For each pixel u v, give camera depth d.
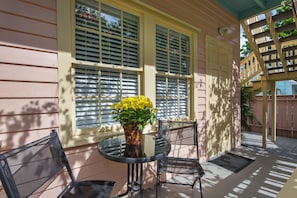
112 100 2.10
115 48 2.10
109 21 2.04
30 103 1.48
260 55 4.25
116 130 2.08
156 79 2.59
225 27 3.80
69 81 1.70
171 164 2.04
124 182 2.16
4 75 1.37
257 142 4.93
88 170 1.85
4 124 1.37
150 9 2.35
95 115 1.96
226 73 3.98
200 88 3.25
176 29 2.81
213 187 2.39
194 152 3.12
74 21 1.75
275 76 4.54
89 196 1.32
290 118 5.59
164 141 1.85
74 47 1.75
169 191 2.30
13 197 0.95
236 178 2.66
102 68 2.00
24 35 1.45
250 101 5.29
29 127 1.48
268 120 6.02
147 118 1.60
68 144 1.69
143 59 2.33
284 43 4.08
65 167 1.66
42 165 1.26
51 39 1.58
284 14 3.38
